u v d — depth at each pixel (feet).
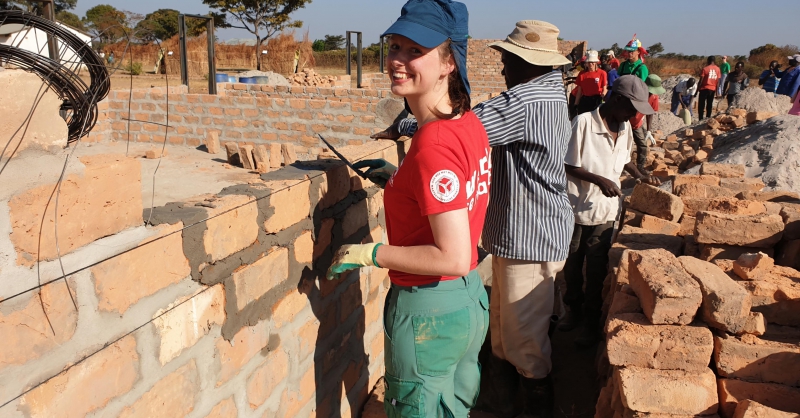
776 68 57.11
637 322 9.18
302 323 8.46
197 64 73.00
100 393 5.36
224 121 33.50
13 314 4.54
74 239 4.96
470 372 8.04
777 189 23.48
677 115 49.70
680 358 8.68
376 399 10.98
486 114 8.79
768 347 8.54
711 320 8.90
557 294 14.61
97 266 5.16
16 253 4.53
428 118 6.59
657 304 8.91
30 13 5.23
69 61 5.28
